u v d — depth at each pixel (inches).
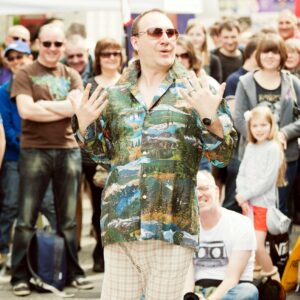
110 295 241.8
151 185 233.5
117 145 238.4
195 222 236.8
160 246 235.8
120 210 234.7
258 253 379.6
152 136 235.1
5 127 442.9
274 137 392.5
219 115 233.0
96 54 427.5
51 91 400.5
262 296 330.6
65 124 401.1
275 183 391.2
